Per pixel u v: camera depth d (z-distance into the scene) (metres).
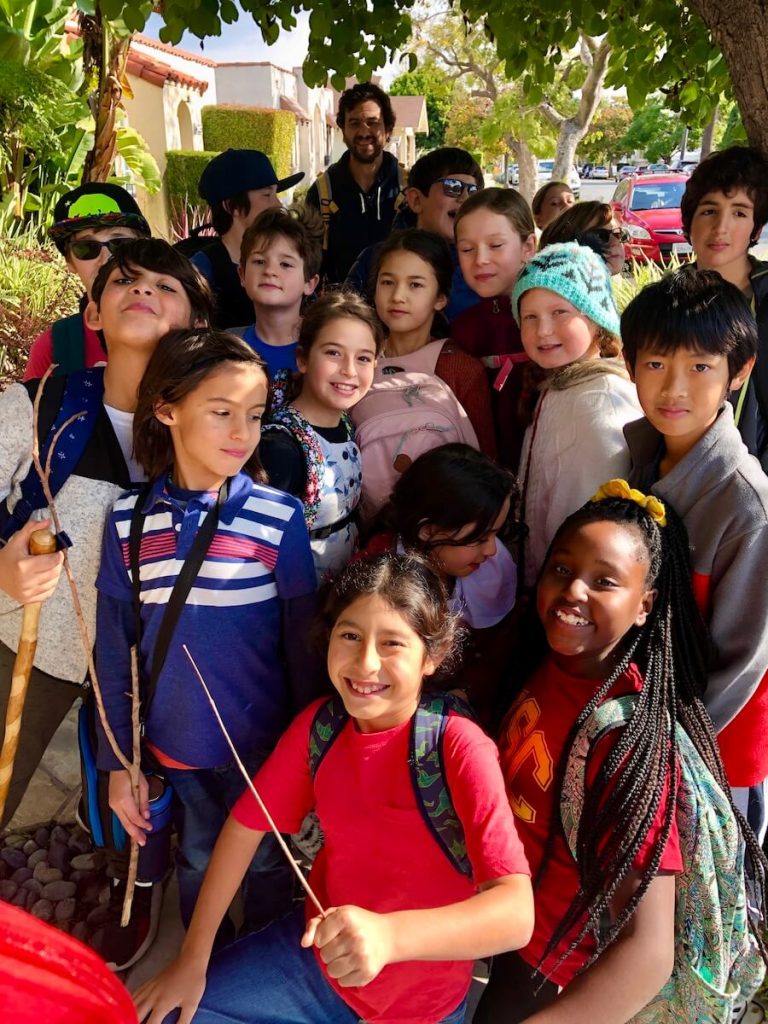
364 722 1.51
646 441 1.80
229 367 1.58
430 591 1.49
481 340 2.69
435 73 18.20
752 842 1.54
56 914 2.08
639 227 10.60
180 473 1.69
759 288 2.46
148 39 16.06
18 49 7.76
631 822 1.36
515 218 2.55
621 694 1.52
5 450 1.76
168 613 1.67
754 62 2.34
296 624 1.78
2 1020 0.89
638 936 1.34
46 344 2.65
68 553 1.76
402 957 1.26
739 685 1.65
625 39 3.88
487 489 1.80
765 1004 1.83
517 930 1.31
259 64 21.47
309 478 1.98
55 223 2.66
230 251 3.46
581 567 1.50
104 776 1.86
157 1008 1.58
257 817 1.61
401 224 4.05
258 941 1.71
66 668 1.86
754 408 2.34
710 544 1.65
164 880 2.21
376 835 1.50
